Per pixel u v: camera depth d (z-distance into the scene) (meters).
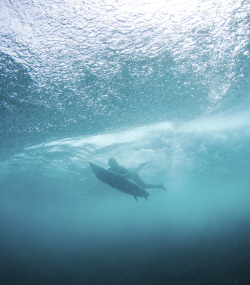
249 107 12.75
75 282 8.16
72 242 24.45
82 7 4.43
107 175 6.28
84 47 5.39
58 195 29.12
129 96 8.09
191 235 17.61
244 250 8.88
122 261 11.45
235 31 5.73
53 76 6.14
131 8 4.66
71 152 14.30
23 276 9.24
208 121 13.52
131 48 5.70
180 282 6.64
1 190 23.94
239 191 58.16
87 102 7.93
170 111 10.52
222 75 7.99
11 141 11.05
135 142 14.41
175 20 5.16
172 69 6.91
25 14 4.33
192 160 21.50
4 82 6.02
